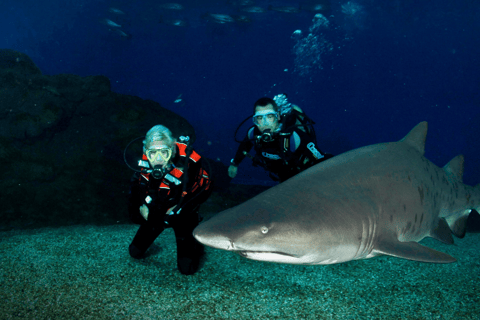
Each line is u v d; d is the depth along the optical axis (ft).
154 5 128.06
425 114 156.97
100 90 29.19
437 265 9.64
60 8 144.87
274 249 4.29
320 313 6.82
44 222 16.98
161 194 8.75
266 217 4.45
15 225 16.29
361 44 147.43
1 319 6.40
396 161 6.38
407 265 9.63
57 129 24.91
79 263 9.70
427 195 6.70
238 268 9.54
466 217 9.00
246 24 90.17
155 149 7.94
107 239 12.44
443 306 7.05
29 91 26.07
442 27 122.01
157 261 10.23
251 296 7.66
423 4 107.65
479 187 9.00
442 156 134.62
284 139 10.37
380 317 6.63
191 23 146.51
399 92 156.04
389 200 5.65
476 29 119.44
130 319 6.52
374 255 5.59
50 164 21.43
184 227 9.40
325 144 142.10
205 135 129.39
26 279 8.38
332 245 4.60
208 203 20.61
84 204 18.95
